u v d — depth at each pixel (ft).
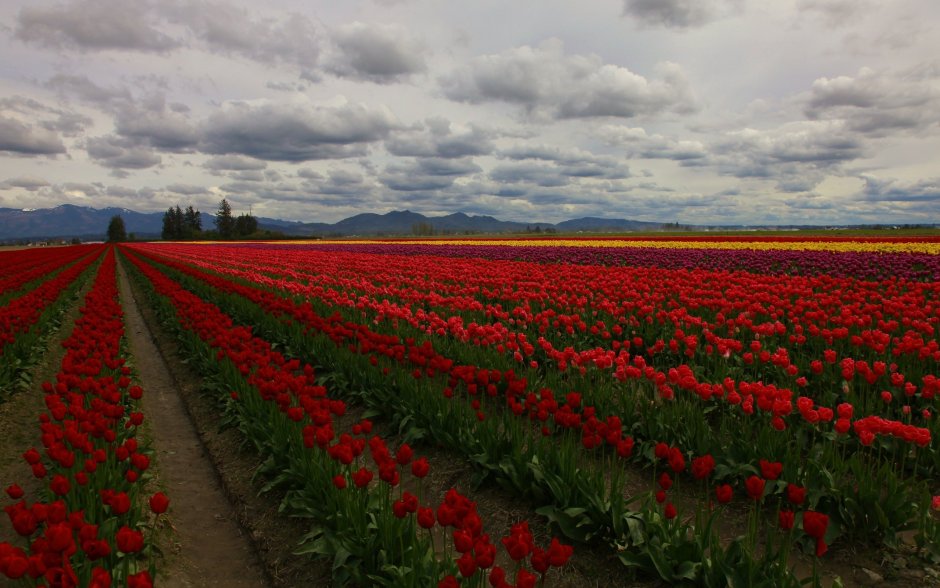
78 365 28.25
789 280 57.11
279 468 22.98
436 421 25.40
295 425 22.89
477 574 13.48
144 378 43.78
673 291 54.13
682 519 19.36
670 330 38.63
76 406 22.03
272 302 51.52
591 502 17.75
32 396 37.63
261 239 474.08
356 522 16.67
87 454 20.54
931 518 16.71
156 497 14.75
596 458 23.97
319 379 34.32
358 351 33.83
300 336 41.01
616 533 16.94
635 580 16.49
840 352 32.30
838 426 18.20
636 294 45.57
